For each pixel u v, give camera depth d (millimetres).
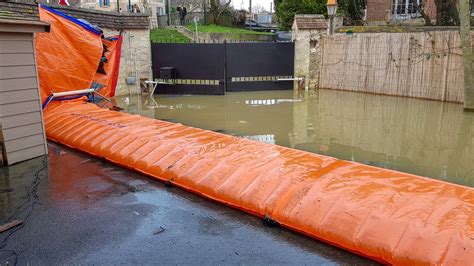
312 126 7934
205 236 3404
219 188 4086
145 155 5043
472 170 5414
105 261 3041
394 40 10977
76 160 5402
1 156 5066
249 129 7664
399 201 3428
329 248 3230
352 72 12414
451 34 9602
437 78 10148
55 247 3236
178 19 28578
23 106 5250
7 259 3064
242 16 32062
